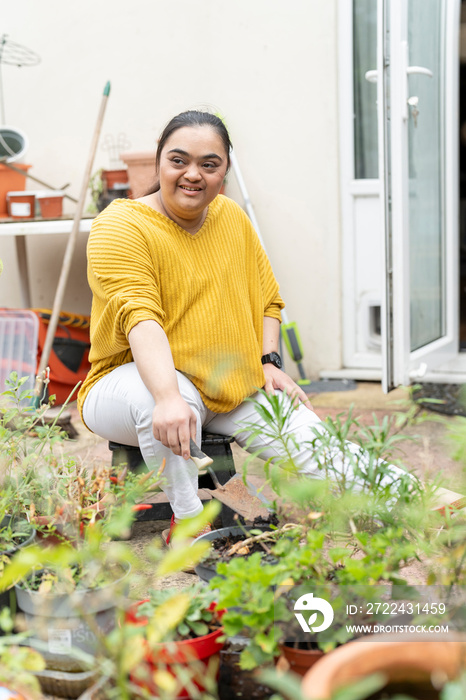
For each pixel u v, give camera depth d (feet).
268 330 7.17
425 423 9.77
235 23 12.26
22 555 3.04
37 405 10.17
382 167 9.84
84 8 12.91
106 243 6.01
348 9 11.73
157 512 6.68
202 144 5.92
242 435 6.45
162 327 5.82
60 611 4.02
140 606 3.95
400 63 9.68
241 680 4.03
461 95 21.75
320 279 12.39
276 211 12.44
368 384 12.26
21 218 11.52
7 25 13.28
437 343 11.46
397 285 10.08
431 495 4.48
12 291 13.71
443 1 11.14
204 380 6.17
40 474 5.50
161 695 3.40
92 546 3.67
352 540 4.58
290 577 3.92
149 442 5.84
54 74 13.21
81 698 3.52
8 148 12.25
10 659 3.36
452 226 11.61
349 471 5.35
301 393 6.63
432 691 3.04
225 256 6.52
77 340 11.53
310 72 11.98
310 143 12.13
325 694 2.72
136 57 12.82
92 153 11.16
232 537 5.08
